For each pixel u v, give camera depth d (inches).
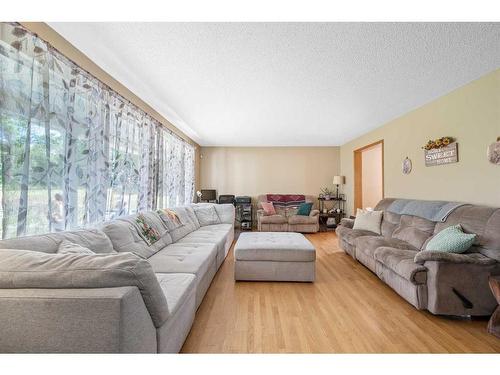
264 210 262.2
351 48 86.6
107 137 101.6
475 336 75.6
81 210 87.0
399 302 98.9
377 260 118.6
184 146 216.8
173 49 88.4
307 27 75.2
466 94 116.0
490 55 90.8
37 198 68.6
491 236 88.2
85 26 75.2
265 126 197.8
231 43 84.5
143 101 139.0
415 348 69.5
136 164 128.8
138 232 102.4
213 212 203.8
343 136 234.8
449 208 114.0
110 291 40.1
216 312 89.3
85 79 89.0
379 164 253.8
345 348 69.2
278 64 98.4
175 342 60.2
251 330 77.8
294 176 287.7
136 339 42.3
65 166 78.9
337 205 284.2
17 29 62.8
